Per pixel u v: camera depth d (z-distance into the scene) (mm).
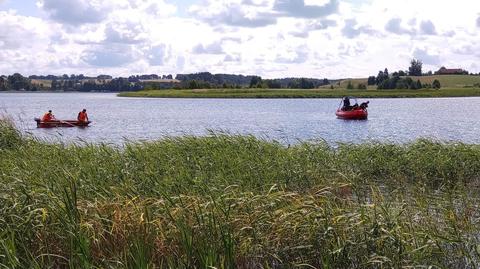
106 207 8305
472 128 45594
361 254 7289
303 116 63969
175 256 7273
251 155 15586
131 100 136625
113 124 50844
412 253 7156
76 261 6797
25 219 7629
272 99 139250
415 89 167625
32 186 9344
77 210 7566
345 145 18234
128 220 7695
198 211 8031
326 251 7293
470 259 7461
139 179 11789
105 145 17484
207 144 17188
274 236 7785
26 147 17969
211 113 72062
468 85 193875
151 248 7141
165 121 56031
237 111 77688
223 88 174375
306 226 7652
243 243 7492
